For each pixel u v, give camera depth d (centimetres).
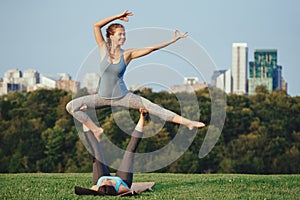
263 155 3052
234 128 3142
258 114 3247
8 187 921
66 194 826
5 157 3142
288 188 917
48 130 3175
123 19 835
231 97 3359
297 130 3222
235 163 2998
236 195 822
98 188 810
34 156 3128
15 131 3212
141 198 782
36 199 789
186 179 1050
